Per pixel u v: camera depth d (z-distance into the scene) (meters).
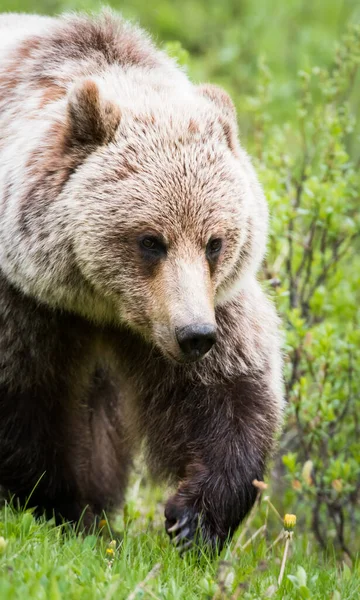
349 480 14.40
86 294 10.28
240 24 27.78
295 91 24.06
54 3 26.52
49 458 11.12
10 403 10.85
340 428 14.89
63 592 7.48
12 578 7.63
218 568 8.90
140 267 9.90
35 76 10.90
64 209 9.95
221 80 24.94
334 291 15.55
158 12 28.00
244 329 10.90
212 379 10.77
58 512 11.27
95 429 12.65
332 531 14.55
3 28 12.37
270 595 8.34
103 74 10.75
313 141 16.03
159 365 10.88
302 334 13.88
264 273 14.39
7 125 10.72
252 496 10.74
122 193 9.85
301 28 27.39
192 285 9.57
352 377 14.75
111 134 10.09
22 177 10.14
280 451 15.32
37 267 10.06
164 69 11.30
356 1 28.03
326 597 8.74
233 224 10.08
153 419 11.16
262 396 10.98
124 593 7.80
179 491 10.65
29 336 10.61
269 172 14.80
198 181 9.90
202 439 10.82
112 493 12.95
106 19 11.50
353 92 22.38
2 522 9.70
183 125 10.17
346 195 15.18
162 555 9.65
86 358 11.29
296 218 15.55
